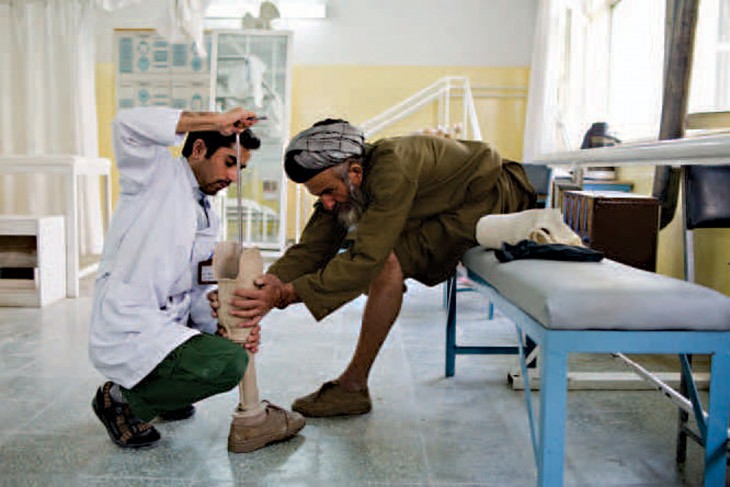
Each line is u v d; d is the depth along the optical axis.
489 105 6.41
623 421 2.07
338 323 3.45
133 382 1.63
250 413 1.83
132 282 1.66
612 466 1.75
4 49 5.17
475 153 2.17
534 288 1.39
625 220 2.72
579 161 2.06
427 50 6.37
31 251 3.82
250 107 5.99
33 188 5.36
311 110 6.46
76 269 4.07
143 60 6.33
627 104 4.90
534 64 5.83
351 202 1.91
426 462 1.77
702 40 3.51
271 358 2.77
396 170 1.85
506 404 2.22
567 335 1.30
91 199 5.68
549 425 1.32
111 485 1.63
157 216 1.69
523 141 6.40
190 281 1.81
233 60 6.02
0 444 1.87
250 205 6.02
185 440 1.91
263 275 1.75
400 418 2.09
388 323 2.06
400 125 6.43
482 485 1.65
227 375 1.64
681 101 3.00
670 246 3.41
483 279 1.94
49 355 2.79
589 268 1.55
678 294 1.32
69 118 5.28
